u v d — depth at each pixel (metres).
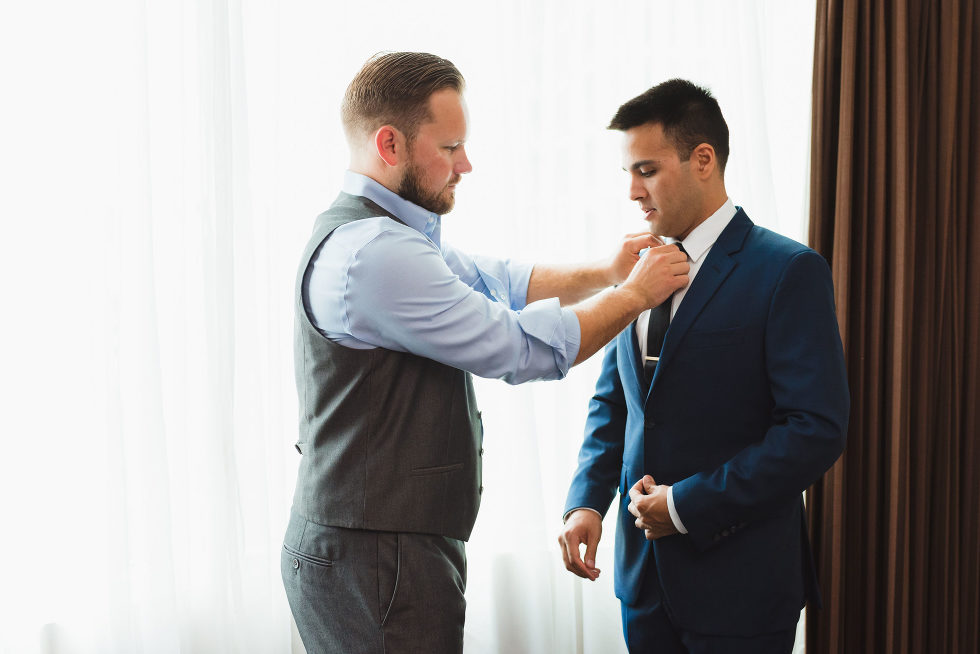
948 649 2.04
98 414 1.79
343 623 1.28
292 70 1.90
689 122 1.33
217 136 1.80
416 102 1.29
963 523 2.04
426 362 1.30
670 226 1.38
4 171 1.73
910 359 2.02
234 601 1.86
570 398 2.05
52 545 1.80
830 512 1.96
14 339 1.75
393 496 1.26
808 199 2.09
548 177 2.02
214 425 1.85
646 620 1.41
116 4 1.75
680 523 1.29
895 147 1.93
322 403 1.31
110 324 1.76
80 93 1.75
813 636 2.00
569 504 1.53
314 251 1.30
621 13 2.02
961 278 2.01
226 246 1.82
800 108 2.16
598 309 1.30
